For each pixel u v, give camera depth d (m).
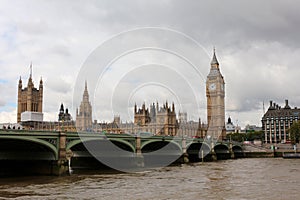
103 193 52.72
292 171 90.31
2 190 55.81
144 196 50.06
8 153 77.75
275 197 49.03
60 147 77.44
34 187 59.00
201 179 71.19
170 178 72.88
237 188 57.69
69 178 72.88
